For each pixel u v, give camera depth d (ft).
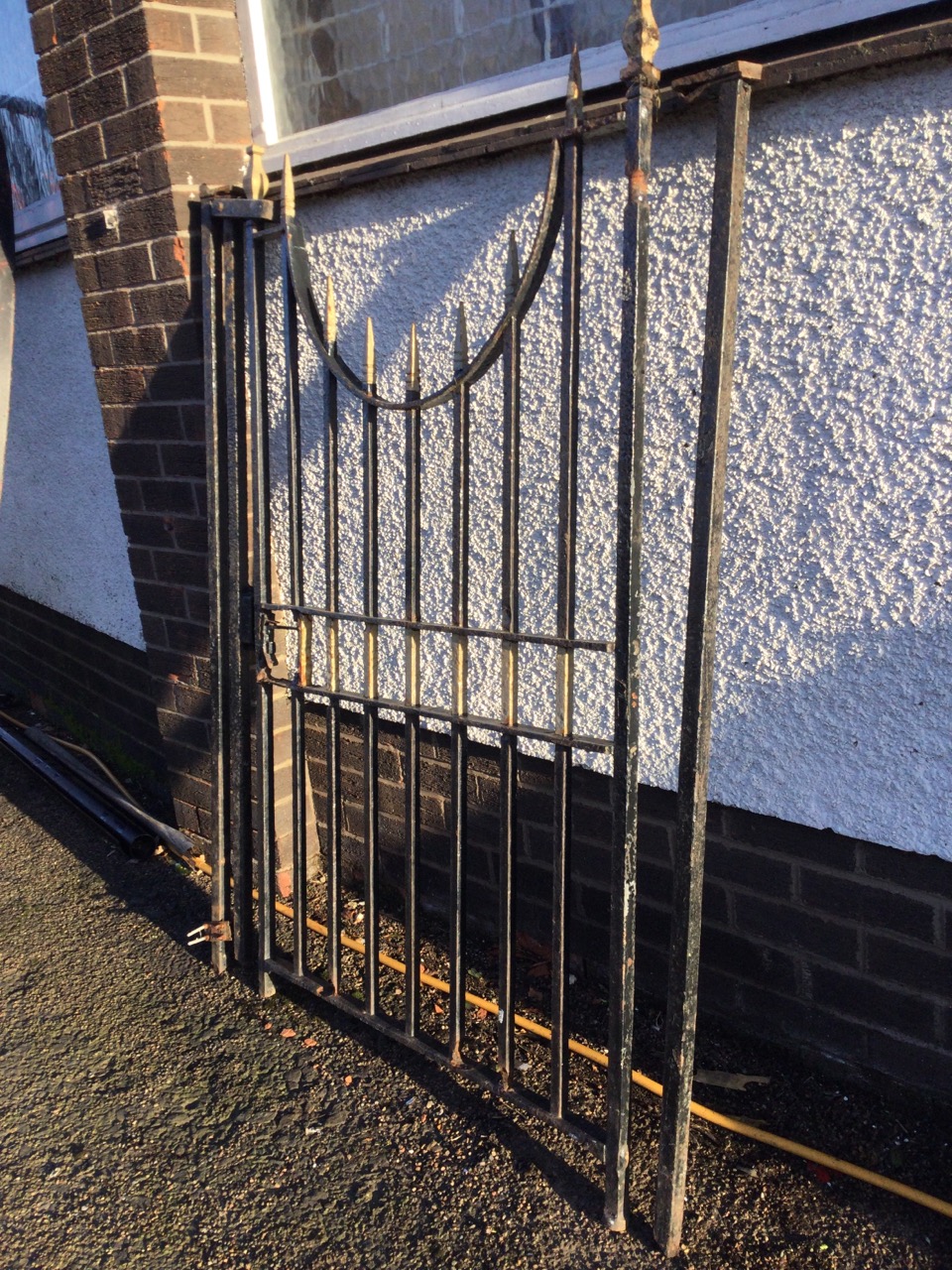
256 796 8.29
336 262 8.27
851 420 5.82
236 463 7.92
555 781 5.83
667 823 7.36
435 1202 6.31
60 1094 7.44
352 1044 7.82
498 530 7.62
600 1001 8.02
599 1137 5.95
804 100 5.58
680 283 6.28
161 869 10.73
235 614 8.06
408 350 7.80
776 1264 5.69
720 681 6.73
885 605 5.90
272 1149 6.82
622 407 5.05
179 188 8.52
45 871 10.88
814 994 6.93
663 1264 5.74
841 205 5.59
